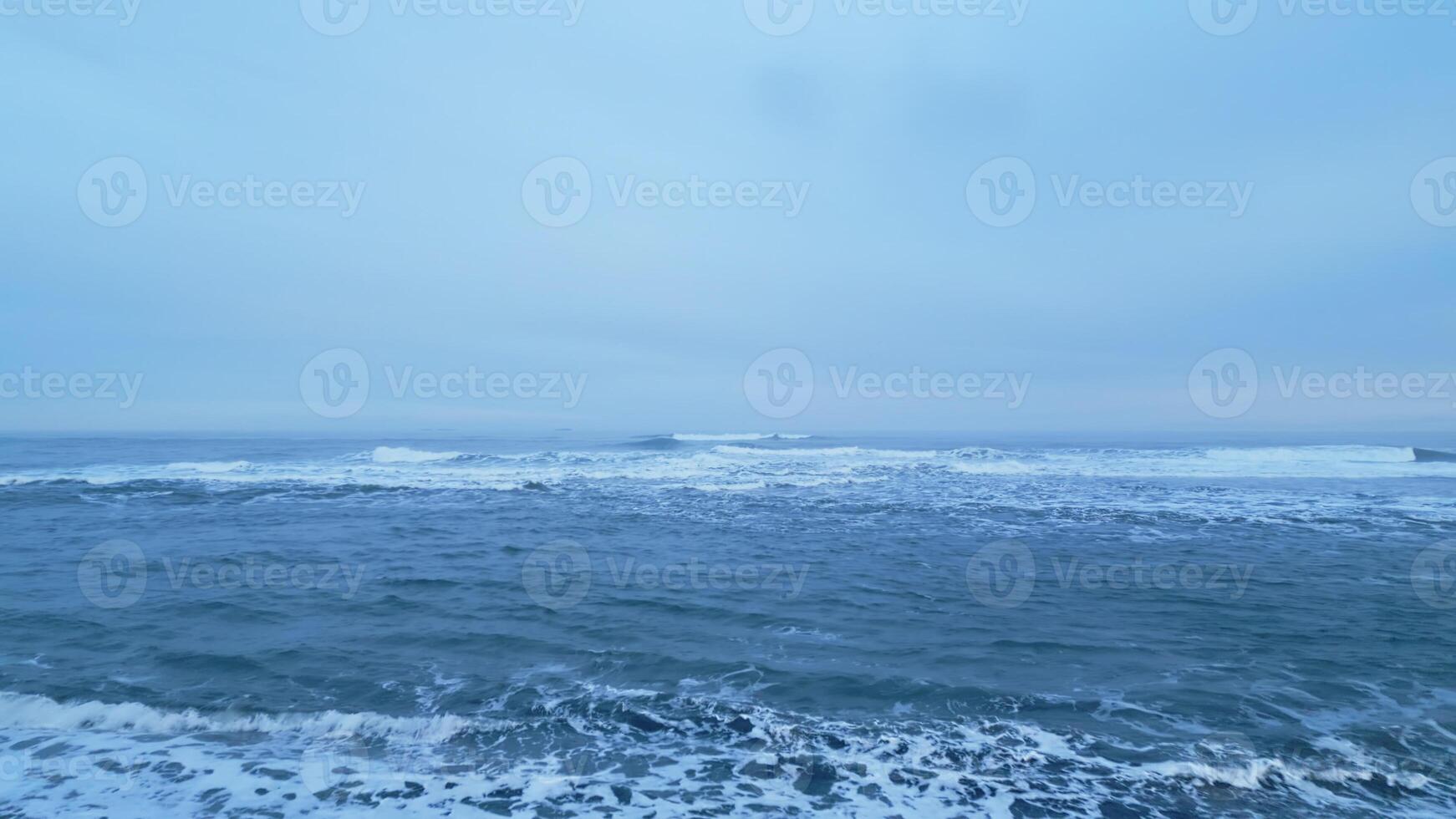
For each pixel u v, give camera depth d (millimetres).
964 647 6957
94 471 22625
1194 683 6027
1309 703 5605
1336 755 4727
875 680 6051
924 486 19938
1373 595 8867
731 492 18703
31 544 11875
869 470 24031
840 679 6090
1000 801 4168
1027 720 5297
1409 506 16203
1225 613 8102
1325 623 7715
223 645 6867
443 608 8211
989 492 18688
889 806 4105
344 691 5770
